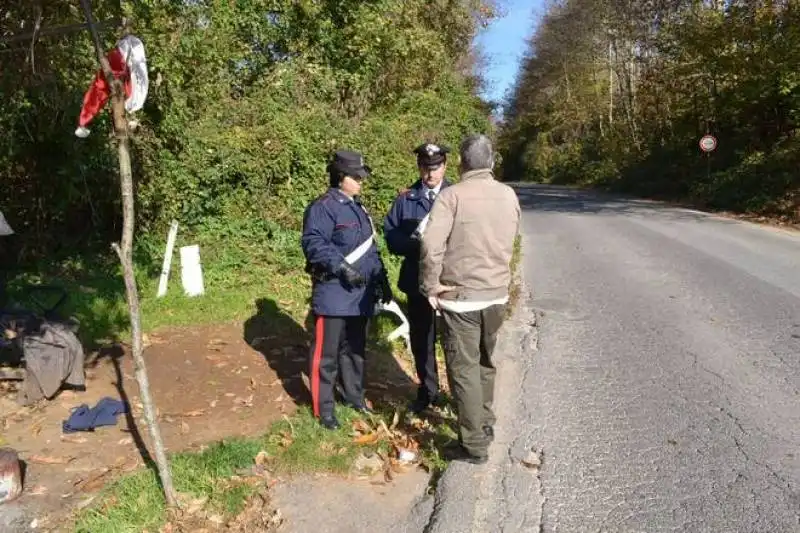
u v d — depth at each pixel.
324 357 4.34
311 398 4.77
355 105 14.52
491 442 4.32
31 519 3.32
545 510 3.59
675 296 8.40
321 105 12.27
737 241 13.24
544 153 56.50
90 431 4.28
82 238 9.57
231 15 12.90
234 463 3.82
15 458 3.53
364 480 3.80
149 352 5.77
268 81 12.73
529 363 5.98
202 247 9.45
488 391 4.16
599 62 42.34
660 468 4.03
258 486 3.66
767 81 20.28
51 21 4.66
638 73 36.34
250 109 11.28
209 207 10.08
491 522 3.48
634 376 5.59
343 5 14.77
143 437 4.21
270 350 5.93
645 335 6.76
